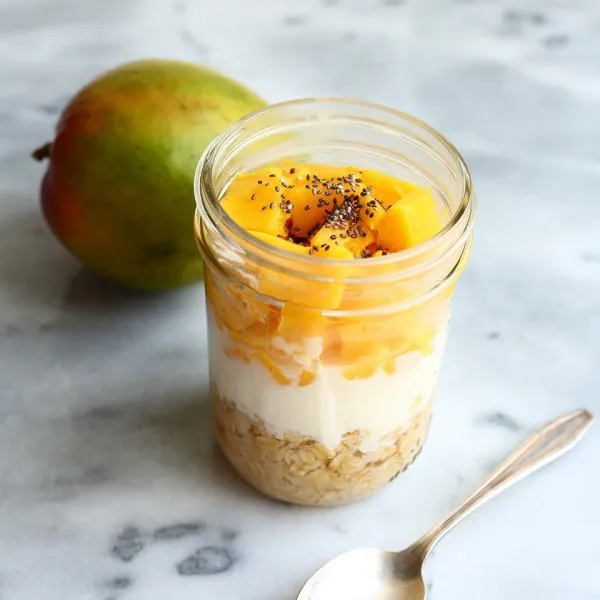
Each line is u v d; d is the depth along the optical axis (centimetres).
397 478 49
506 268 57
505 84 68
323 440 45
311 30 72
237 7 74
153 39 71
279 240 43
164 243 51
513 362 53
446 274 43
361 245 44
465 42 72
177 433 50
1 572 46
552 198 61
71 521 47
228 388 45
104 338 54
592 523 48
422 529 47
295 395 44
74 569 46
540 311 55
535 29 73
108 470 49
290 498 47
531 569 46
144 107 50
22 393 51
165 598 45
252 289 42
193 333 54
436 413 51
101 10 73
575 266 57
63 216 52
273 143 47
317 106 47
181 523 47
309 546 47
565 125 65
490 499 48
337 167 47
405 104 67
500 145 64
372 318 42
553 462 50
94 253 52
